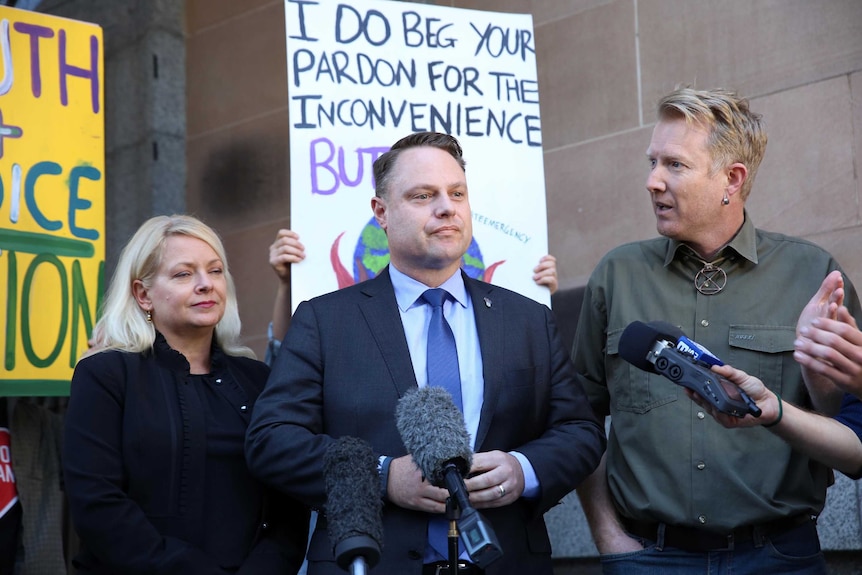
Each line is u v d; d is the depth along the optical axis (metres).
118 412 2.90
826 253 3.04
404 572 2.64
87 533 2.77
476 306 2.96
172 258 3.07
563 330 4.81
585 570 4.46
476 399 2.85
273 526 2.97
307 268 3.48
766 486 2.86
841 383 2.56
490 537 2.09
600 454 2.89
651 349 2.57
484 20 3.78
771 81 4.33
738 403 2.48
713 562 2.89
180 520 2.86
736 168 2.98
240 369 3.15
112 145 6.45
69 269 3.85
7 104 3.84
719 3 4.50
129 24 6.42
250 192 5.96
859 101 4.10
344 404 2.80
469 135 3.67
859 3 4.13
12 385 3.69
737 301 3.00
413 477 2.62
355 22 3.65
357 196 3.55
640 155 4.68
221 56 6.18
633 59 4.74
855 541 3.83
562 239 4.88
